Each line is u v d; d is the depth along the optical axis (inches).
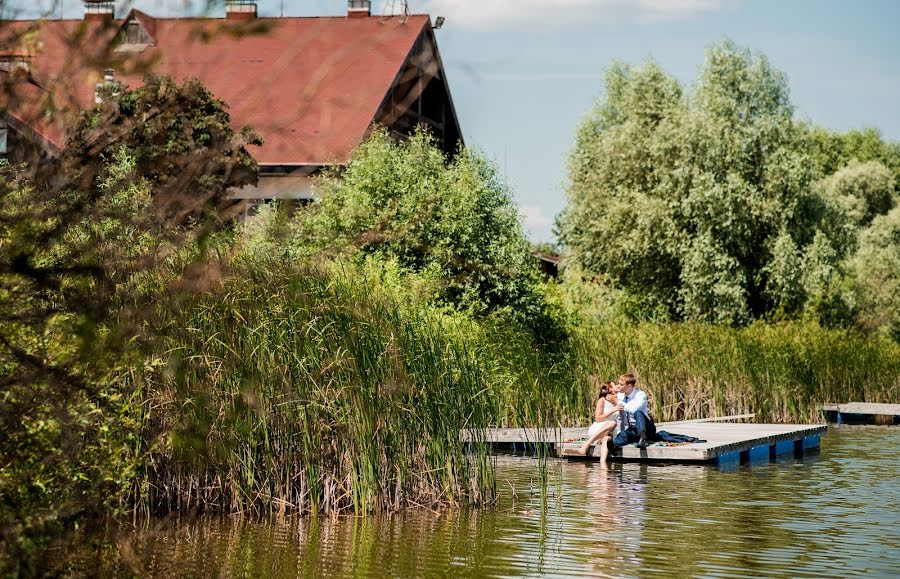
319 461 437.7
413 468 464.4
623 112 1740.9
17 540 204.2
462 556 362.3
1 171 122.5
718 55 1567.4
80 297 150.6
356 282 470.6
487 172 925.8
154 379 344.8
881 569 351.6
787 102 1566.2
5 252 146.1
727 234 1485.0
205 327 395.5
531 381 671.1
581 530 415.5
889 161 2906.0
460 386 480.7
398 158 875.4
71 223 141.8
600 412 658.8
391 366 450.3
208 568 335.6
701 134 1496.1
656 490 530.6
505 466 618.2
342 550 368.8
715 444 661.9
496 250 882.8
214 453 197.3
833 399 1171.9
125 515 395.5
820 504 492.7
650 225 1520.7
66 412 184.1
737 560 363.3
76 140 116.2
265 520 421.7
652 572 343.0
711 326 1139.9
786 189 1501.0
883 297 1952.5
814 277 1477.6
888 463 684.7
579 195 1721.2
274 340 426.0
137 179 119.9
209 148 112.4
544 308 923.4
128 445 330.6
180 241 137.0
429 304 636.7
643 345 947.3
